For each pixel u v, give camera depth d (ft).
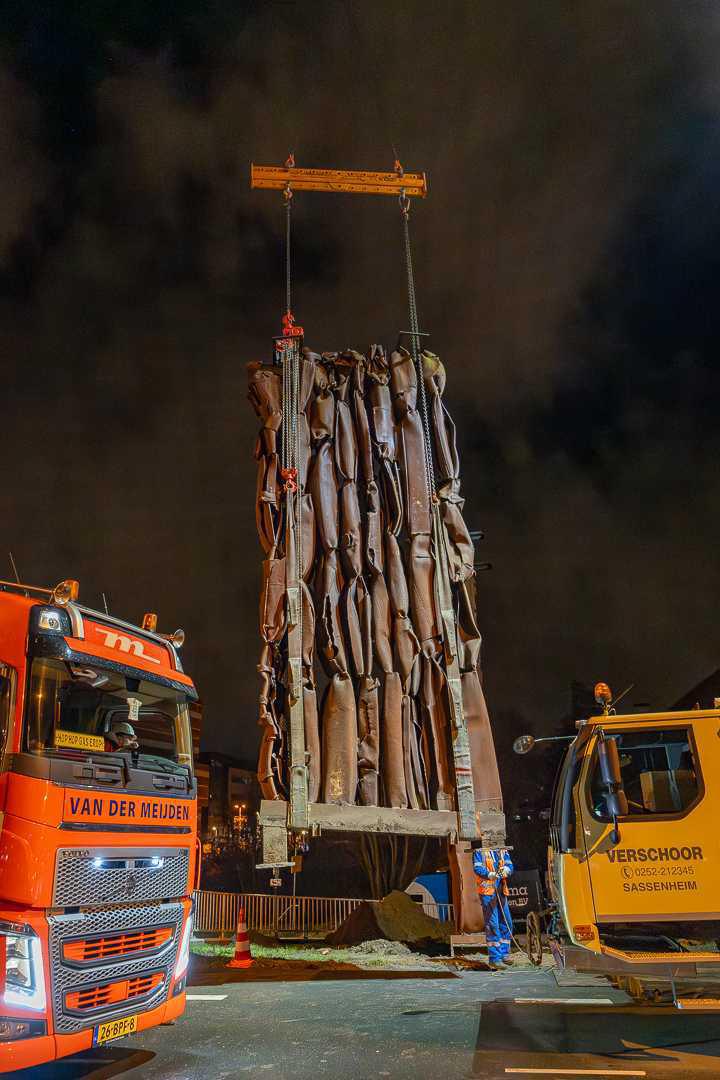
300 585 38.73
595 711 29.12
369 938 46.60
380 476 42.37
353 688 38.83
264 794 36.35
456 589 41.52
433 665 40.19
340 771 37.35
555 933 23.98
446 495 42.39
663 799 22.53
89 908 17.94
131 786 19.75
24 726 18.01
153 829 20.31
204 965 36.83
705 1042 20.36
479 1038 21.08
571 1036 21.16
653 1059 18.81
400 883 78.28
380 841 79.92
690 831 21.75
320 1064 18.95
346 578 40.06
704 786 22.03
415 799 38.40
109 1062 19.88
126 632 22.09
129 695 21.53
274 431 40.88
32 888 16.76
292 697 36.96
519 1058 19.03
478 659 40.73
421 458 42.78
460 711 38.93
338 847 114.21
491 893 35.63
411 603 40.93
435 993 28.14
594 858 21.99
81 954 17.61
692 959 20.48
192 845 22.11
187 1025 23.66
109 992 18.19
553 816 25.13
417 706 40.09
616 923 21.77
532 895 41.27
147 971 19.36
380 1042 20.93
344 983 31.01
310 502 40.70
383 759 38.65
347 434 41.91
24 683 18.35
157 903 20.16
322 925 63.62
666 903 21.40
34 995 16.49
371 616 40.06
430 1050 19.95
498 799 38.52
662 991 23.94
